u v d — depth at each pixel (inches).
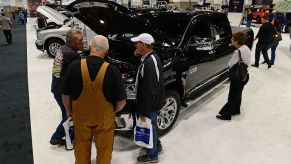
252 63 314.3
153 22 170.2
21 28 784.3
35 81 235.8
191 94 161.5
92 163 117.8
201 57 160.7
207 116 168.1
